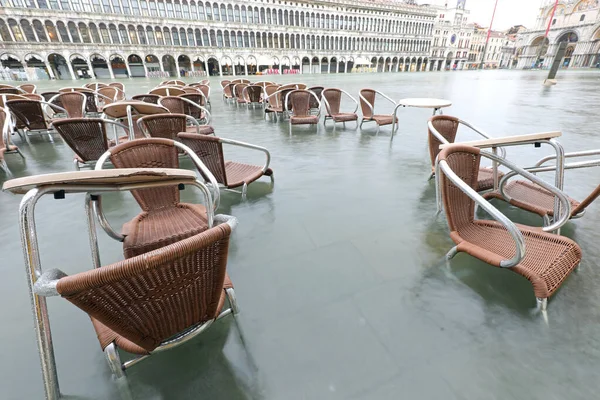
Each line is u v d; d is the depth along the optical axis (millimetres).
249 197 2826
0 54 35156
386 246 2021
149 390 1146
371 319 1440
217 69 49719
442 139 2605
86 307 695
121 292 729
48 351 1007
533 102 8852
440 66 76750
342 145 4633
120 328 838
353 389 1134
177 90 6621
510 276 1703
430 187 3004
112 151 1721
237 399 1108
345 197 2791
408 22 63781
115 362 1131
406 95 11125
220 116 7480
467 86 15148
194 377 1187
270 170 3080
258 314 1478
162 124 3146
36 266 962
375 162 3793
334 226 2285
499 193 2373
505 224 1327
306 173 3439
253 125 6344
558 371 1185
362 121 5691
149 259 661
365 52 60188
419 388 1132
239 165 3131
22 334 1401
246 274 1761
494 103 8766
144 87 15797
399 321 1428
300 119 5484
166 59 46688
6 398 1133
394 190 2936
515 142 1934
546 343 1299
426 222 2326
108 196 2869
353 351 1282
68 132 3008
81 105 5984
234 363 1240
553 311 1451
